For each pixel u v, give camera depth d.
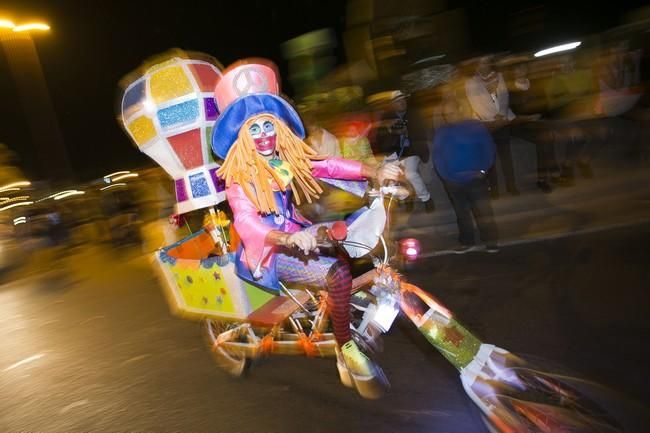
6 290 9.37
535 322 4.09
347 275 3.16
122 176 12.82
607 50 7.88
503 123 7.57
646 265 4.75
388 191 3.18
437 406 3.32
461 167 5.89
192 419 3.70
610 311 4.05
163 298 6.71
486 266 5.55
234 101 3.19
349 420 3.34
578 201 7.14
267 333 3.97
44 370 4.99
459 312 4.52
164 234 5.58
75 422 3.93
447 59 8.53
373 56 8.59
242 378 4.18
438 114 7.64
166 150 3.71
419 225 7.64
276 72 3.43
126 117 3.77
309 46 9.11
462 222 6.20
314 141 5.88
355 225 3.15
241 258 3.36
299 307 3.69
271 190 3.26
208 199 3.77
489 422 2.80
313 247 2.81
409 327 4.42
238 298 3.44
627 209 6.45
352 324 3.66
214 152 3.30
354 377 3.32
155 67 3.74
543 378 2.88
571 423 2.70
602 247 5.40
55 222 11.85
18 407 4.32
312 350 3.68
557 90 7.88
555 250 5.60
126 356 5.00
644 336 3.64
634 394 3.04
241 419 3.58
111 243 12.17
